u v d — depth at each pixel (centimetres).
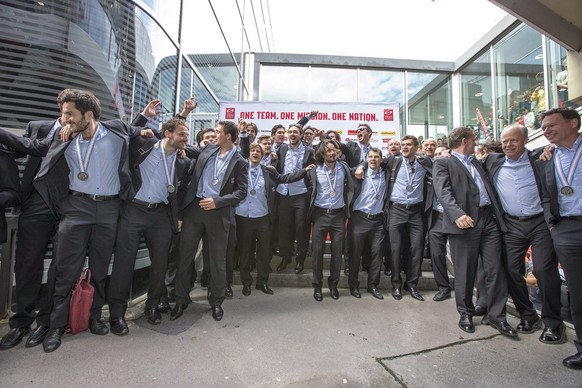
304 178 409
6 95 300
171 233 293
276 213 429
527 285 326
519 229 287
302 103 605
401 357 242
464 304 298
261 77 814
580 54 327
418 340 271
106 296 317
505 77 679
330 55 812
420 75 841
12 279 285
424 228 391
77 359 227
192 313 321
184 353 240
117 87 360
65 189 249
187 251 304
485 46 725
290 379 210
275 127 489
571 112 247
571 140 250
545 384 211
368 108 605
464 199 295
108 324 288
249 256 387
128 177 264
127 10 369
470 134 312
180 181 307
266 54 812
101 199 256
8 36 300
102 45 348
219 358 235
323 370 222
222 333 277
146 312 298
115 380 204
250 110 605
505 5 306
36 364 220
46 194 240
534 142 532
